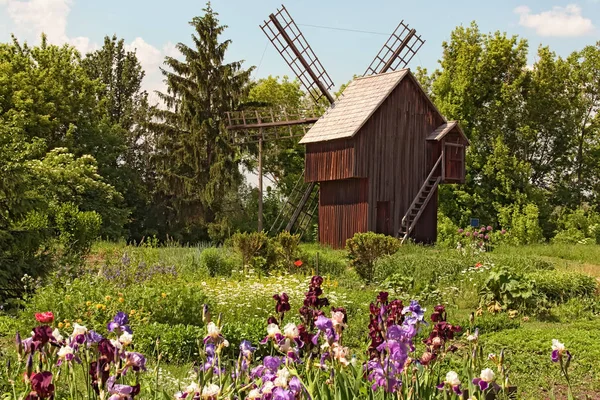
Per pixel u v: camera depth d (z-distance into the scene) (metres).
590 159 54.34
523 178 49.97
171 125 48.91
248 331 11.08
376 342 5.59
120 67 60.59
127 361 4.41
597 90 54.53
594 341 12.72
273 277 20.05
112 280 16.61
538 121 52.78
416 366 5.70
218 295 15.18
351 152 32.91
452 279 19.58
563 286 17.88
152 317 12.58
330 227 35.16
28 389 4.11
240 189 53.19
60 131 46.09
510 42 51.91
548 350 12.11
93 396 4.80
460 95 51.72
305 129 42.19
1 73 43.09
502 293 16.94
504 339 12.88
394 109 34.16
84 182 32.72
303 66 38.88
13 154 16.53
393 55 39.81
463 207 50.81
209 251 22.62
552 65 52.72
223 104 48.25
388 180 33.84
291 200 46.22
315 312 6.13
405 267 20.55
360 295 17.03
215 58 48.03
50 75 45.22
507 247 33.84
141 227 48.91
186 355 10.71
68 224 23.02
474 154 50.88
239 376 4.94
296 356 5.01
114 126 50.25
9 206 15.93
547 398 9.65
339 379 5.28
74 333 4.71
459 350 11.62
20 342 4.49
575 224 50.72
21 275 15.47
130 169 49.72
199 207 48.22
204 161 48.25
